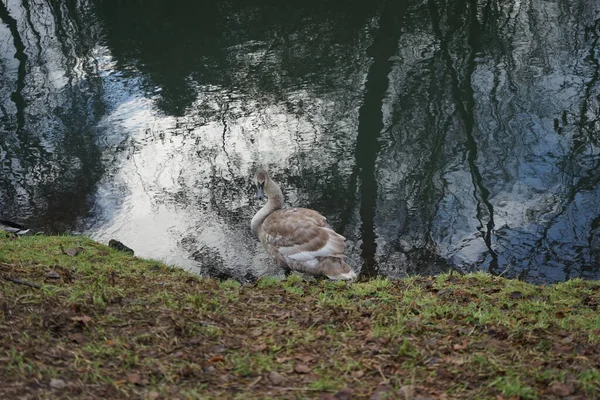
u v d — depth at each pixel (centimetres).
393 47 2078
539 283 1230
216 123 1808
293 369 626
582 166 1559
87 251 1014
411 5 2297
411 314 791
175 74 2056
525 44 2028
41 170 1656
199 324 708
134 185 1584
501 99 1805
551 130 1678
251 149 1688
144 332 677
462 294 903
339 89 1912
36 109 1919
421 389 594
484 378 618
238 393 578
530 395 581
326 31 2202
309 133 1739
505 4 2244
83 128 1827
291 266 1105
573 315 849
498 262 1298
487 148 1639
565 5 2211
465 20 2183
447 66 1956
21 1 2470
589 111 1731
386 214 1452
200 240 1384
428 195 1505
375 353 662
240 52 2147
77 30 2334
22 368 573
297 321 746
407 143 1673
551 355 677
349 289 930
